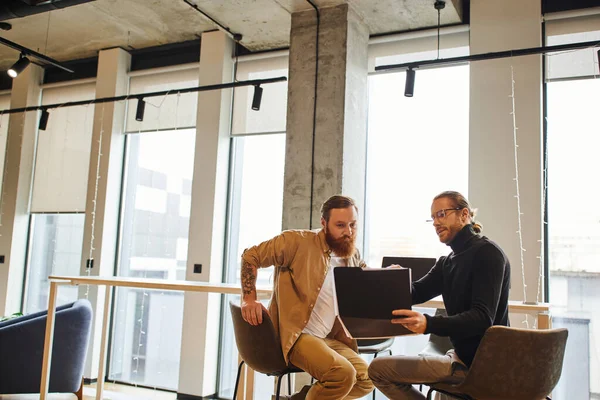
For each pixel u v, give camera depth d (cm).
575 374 378
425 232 433
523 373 185
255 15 456
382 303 201
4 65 640
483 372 187
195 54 545
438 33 429
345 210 243
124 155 564
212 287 307
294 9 435
